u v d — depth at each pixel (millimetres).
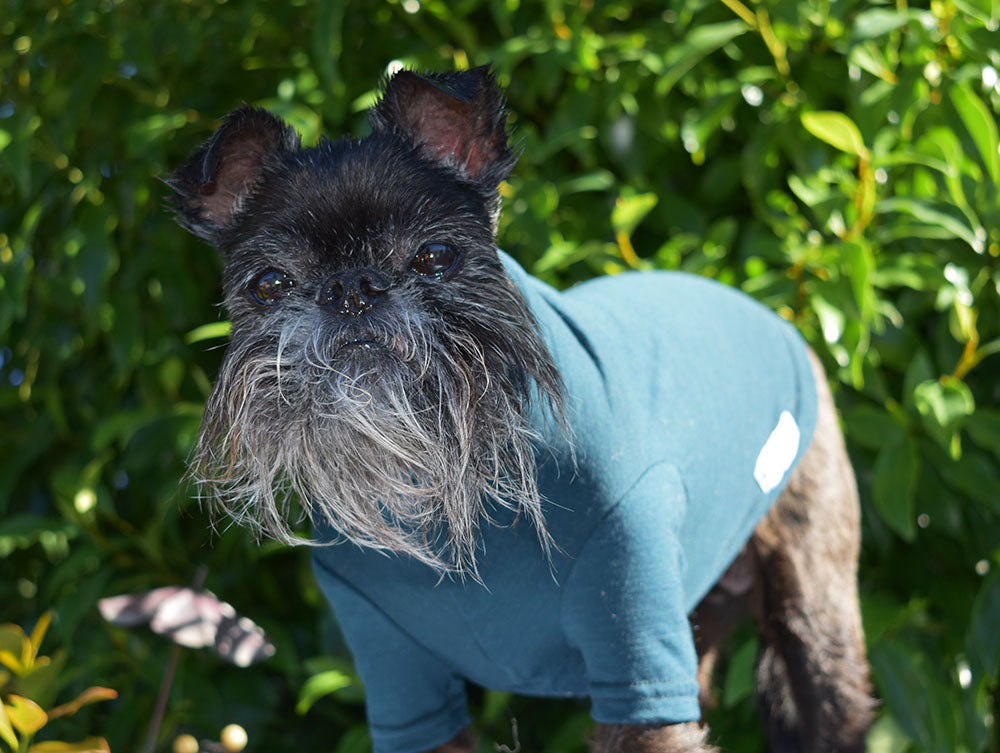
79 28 679
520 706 721
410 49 702
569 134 655
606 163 719
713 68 694
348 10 709
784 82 673
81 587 671
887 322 661
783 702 581
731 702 633
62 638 660
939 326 666
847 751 553
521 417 436
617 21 718
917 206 612
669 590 436
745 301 564
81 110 679
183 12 716
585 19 703
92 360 758
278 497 521
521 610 446
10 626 525
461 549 439
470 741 522
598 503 431
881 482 615
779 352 547
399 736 488
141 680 726
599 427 437
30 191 693
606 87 677
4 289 675
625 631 431
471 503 437
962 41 631
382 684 484
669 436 461
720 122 694
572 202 713
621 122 682
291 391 437
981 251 615
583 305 491
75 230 676
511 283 453
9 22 727
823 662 555
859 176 663
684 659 437
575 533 431
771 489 519
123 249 729
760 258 672
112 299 704
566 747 662
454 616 453
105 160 719
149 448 683
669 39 679
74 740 696
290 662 669
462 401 432
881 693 627
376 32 720
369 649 479
